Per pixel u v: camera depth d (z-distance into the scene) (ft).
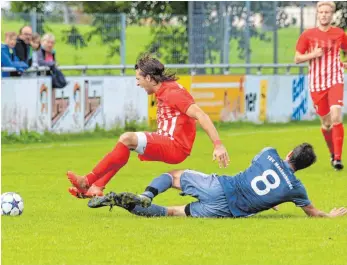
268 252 60.49
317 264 57.47
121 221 71.05
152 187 72.18
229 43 179.52
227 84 167.94
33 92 137.69
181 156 74.13
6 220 71.92
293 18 184.14
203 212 72.38
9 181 96.17
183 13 214.69
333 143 107.45
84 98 147.13
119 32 162.61
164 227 68.39
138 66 74.84
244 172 72.54
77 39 159.02
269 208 72.43
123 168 108.17
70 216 73.97
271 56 183.83
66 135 143.54
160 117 74.74
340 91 109.40
